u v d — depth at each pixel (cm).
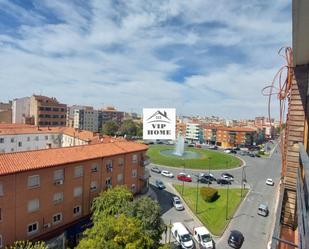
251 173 6806
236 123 18300
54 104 9938
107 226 2114
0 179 2484
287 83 845
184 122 15188
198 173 6544
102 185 3684
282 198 803
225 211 4028
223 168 7275
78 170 3306
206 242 2972
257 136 12912
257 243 3105
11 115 10750
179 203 4150
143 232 2317
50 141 6631
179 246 3019
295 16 475
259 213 3941
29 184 2745
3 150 5703
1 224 2514
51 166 2912
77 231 3091
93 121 14250
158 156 8569
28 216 2744
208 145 12431
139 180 4481
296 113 780
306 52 656
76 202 3300
